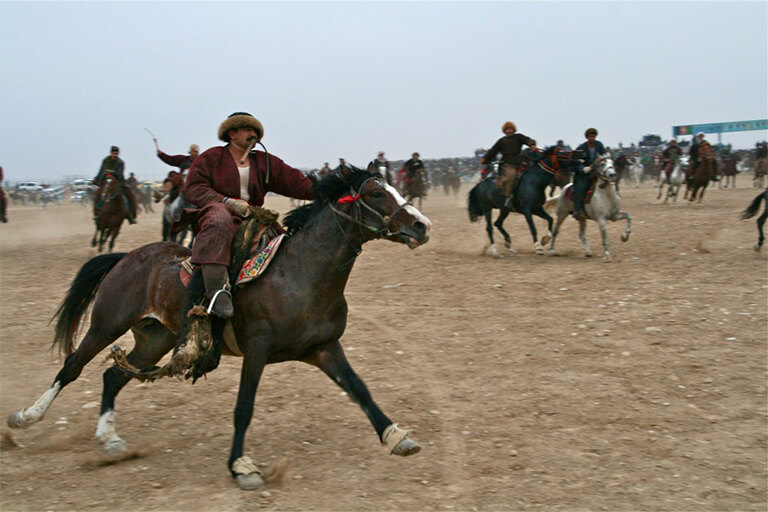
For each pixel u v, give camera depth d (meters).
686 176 26.83
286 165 5.63
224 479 5.15
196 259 5.00
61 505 4.78
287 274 5.05
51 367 7.94
